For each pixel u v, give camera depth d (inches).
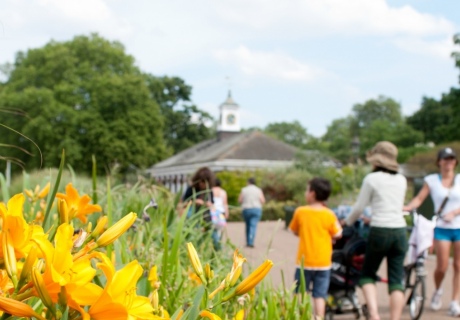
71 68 1654.8
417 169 1123.3
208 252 158.6
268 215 1117.1
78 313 38.7
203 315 51.6
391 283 208.2
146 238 137.3
